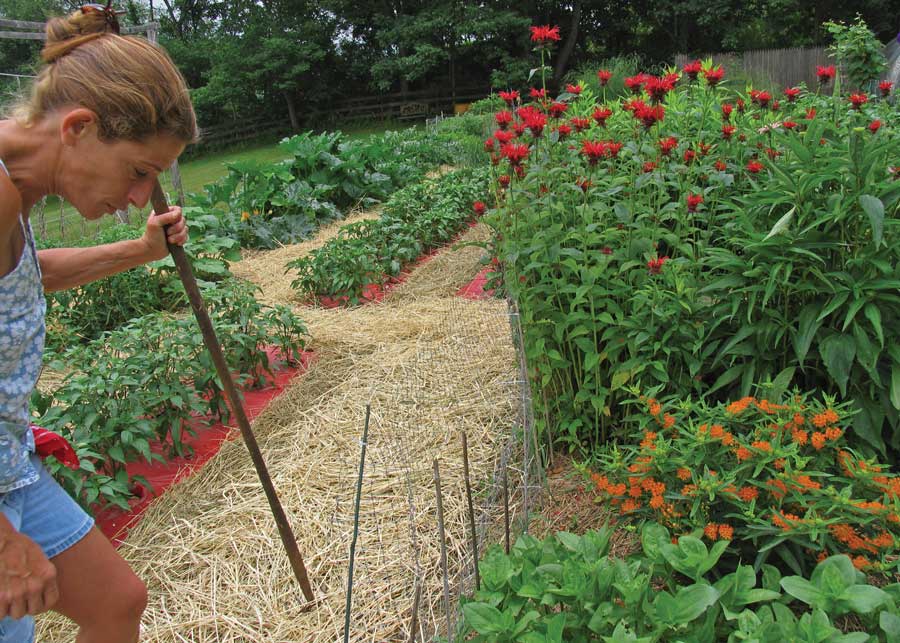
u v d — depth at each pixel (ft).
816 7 87.20
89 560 5.33
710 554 6.59
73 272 6.31
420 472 10.35
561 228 10.62
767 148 12.10
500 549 7.05
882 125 11.89
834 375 8.37
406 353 14.96
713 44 97.50
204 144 100.99
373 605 8.00
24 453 5.04
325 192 35.14
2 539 4.35
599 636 6.36
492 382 12.72
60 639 7.84
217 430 13.19
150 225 6.36
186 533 9.64
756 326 9.14
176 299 20.97
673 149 11.50
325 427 12.06
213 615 8.04
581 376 10.97
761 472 7.68
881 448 8.59
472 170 36.09
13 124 4.72
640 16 99.60
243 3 107.24
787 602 6.65
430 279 21.91
